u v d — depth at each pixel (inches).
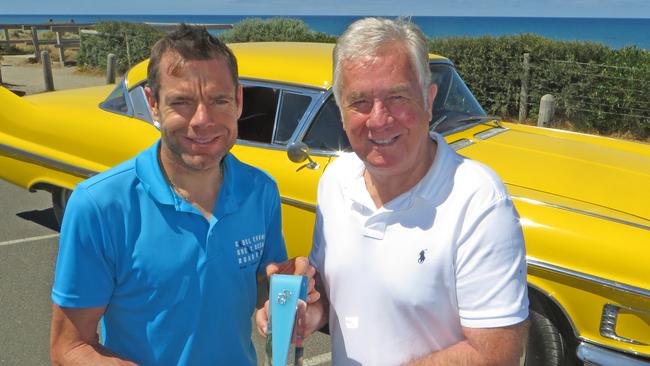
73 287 63.8
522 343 63.2
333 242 72.8
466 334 64.2
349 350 71.6
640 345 108.0
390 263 67.4
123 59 601.6
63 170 176.6
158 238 65.9
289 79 149.2
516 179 130.5
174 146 65.8
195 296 67.6
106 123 170.9
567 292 113.0
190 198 69.1
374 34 66.1
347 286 71.0
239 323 72.4
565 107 394.6
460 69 418.9
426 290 65.6
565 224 114.1
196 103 64.6
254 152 150.4
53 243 206.2
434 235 65.1
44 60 487.8
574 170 137.9
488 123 174.1
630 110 379.9
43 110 184.9
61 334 65.4
